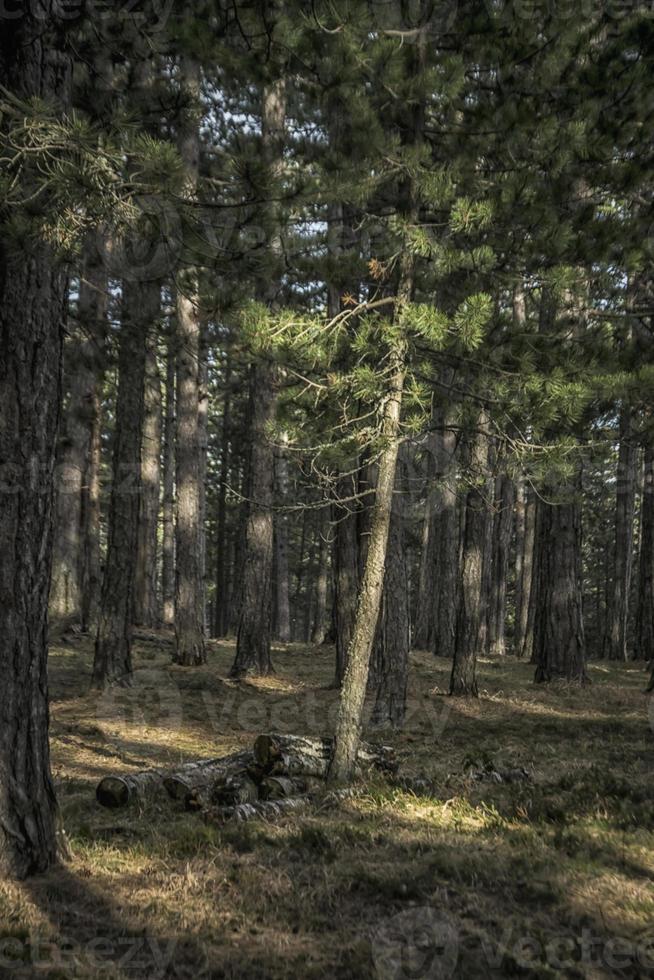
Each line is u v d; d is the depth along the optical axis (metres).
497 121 8.66
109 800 7.45
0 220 5.25
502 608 30.89
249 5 7.15
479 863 6.00
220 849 6.31
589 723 13.01
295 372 8.97
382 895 5.47
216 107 12.88
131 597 14.73
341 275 9.25
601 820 7.31
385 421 8.65
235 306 7.65
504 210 8.32
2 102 4.93
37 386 5.66
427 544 28.25
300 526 42.09
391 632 12.48
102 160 5.10
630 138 9.25
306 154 9.52
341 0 7.35
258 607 17.38
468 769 9.39
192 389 18.69
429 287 9.38
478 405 9.82
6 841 5.44
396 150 8.02
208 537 43.28
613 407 10.60
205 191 6.23
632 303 12.20
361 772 8.81
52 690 14.15
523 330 8.79
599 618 44.44
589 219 9.05
